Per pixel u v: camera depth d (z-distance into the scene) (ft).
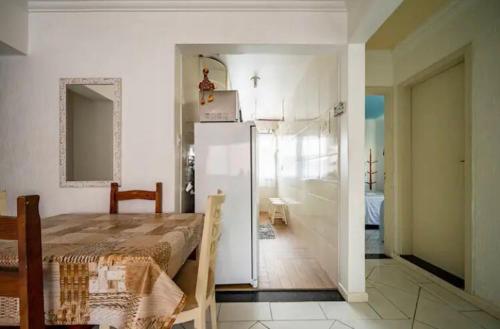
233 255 8.22
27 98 7.26
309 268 9.74
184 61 8.94
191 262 5.69
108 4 7.11
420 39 9.53
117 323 3.09
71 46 7.26
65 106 7.23
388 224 11.28
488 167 6.75
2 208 5.50
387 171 11.30
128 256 3.19
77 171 7.24
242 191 8.23
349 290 7.25
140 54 7.26
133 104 7.26
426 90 9.95
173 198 7.25
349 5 7.04
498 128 6.51
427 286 8.19
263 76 13.62
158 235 4.40
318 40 7.30
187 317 4.36
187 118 9.32
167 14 7.29
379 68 11.10
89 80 7.22
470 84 7.27
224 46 7.46
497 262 6.50
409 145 10.82
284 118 19.21
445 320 6.30
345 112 7.44
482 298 6.88
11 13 6.73
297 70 12.82
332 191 8.67
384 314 6.57
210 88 8.75
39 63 7.25
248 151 8.25
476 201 7.07
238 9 7.24
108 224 5.42
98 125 7.25
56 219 6.02
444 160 9.08
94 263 3.16
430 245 9.81
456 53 7.84
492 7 6.67
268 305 7.05
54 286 3.17
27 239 2.50
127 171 7.25
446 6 7.86
